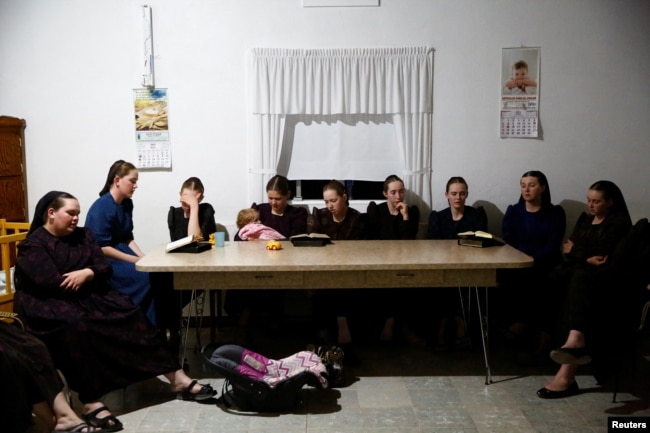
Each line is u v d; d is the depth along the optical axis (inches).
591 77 168.2
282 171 173.5
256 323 172.9
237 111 169.8
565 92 168.9
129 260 138.1
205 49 167.6
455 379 134.6
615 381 123.6
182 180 171.9
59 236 121.0
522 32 167.0
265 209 163.5
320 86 167.3
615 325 122.3
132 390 130.6
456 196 158.2
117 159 170.9
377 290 157.2
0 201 163.8
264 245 144.8
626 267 125.0
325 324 145.6
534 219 155.8
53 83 168.2
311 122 171.3
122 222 143.2
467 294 154.7
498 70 168.2
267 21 166.9
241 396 119.2
